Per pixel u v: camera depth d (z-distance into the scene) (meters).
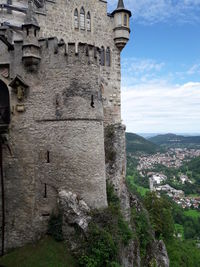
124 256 25.86
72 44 24.34
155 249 37.03
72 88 24.44
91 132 25.03
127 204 34.69
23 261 22.61
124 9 37.53
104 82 37.81
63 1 33.62
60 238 23.59
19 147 25.41
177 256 48.56
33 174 25.11
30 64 24.48
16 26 30.06
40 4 32.34
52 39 24.44
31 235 24.81
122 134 36.56
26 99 25.14
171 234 55.59
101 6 37.19
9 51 25.33
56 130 24.62
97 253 22.27
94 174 25.08
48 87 24.70
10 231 25.55
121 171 35.56
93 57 25.11
